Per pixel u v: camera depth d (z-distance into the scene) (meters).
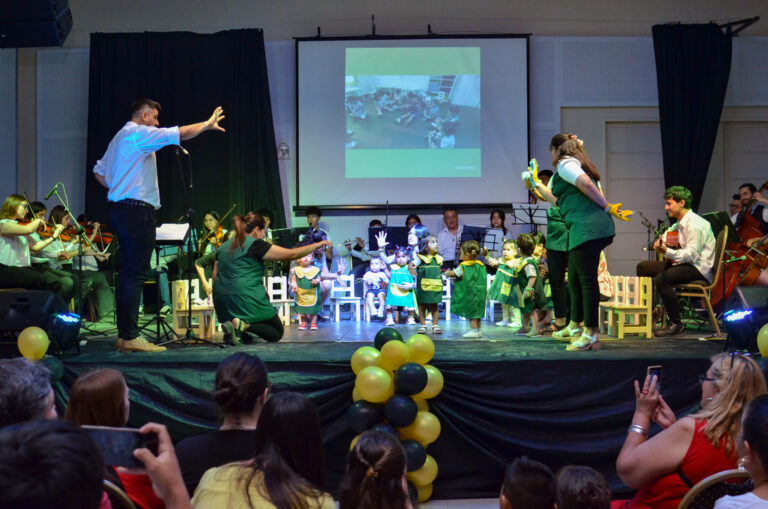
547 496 1.76
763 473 1.42
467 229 6.87
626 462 2.19
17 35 5.39
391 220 8.54
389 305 6.35
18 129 8.60
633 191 8.69
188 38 8.25
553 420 3.80
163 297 7.10
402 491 1.71
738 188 8.70
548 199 4.51
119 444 1.33
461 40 8.45
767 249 4.92
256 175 8.24
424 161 8.48
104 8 8.55
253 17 8.57
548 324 5.46
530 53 8.55
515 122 8.43
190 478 2.07
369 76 8.47
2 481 0.72
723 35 8.27
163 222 8.17
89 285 6.37
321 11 8.59
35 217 5.64
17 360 1.76
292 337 5.23
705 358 3.82
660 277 5.02
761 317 3.82
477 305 4.96
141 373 3.89
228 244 4.78
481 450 3.81
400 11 8.58
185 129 4.14
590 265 4.12
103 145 8.16
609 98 8.53
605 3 8.55
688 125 8.23
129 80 8.21
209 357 3.99
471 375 3.84
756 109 8.56
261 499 1.54
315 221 7.88
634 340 4.68
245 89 8.22
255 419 2.15
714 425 2.06
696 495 1.89
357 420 3.57
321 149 8.46
